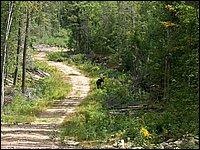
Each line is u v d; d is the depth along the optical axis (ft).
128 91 97.30
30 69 132.26
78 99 100.37
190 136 42.01
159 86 80.43
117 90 100.01
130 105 81.25
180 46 65.31
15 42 100.89
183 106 54.65
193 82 57.77
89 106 84.48
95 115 67.97
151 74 84.89
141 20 132.77
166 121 52.49
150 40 96.37
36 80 123.54
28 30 98.73
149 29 94.84
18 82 114.52
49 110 84.28
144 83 98.17
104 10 185.78
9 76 115.03
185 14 61.52
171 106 58.70
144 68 102.83
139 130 50.29
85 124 60.44
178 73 64.64
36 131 58.80
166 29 77.10
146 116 60.03
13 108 82.02
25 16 96.99
